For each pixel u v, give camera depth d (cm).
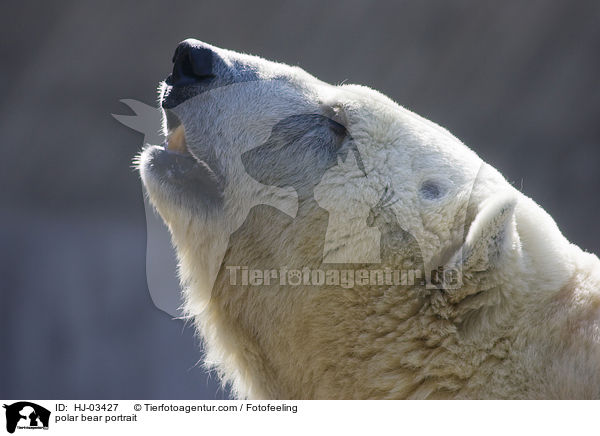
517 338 671
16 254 3055
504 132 3098
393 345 712
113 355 2980
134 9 2969
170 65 3034
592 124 3081
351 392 739
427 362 695
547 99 3069
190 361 2930
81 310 3008
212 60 825
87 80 3069
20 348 2961
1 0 2966
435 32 2998
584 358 641
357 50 3012
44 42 3030
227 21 2981
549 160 3103
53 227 3112
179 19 2986
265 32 2992
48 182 3164
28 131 3108
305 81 827
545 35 2997
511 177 3081
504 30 2991
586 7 2950
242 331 825
